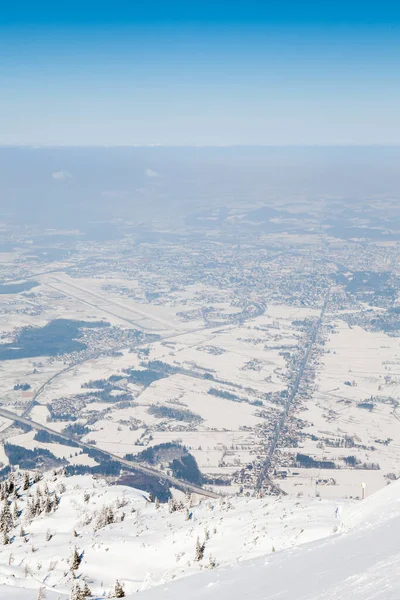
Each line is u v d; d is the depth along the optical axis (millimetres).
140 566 34656
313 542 21781
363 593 15008
